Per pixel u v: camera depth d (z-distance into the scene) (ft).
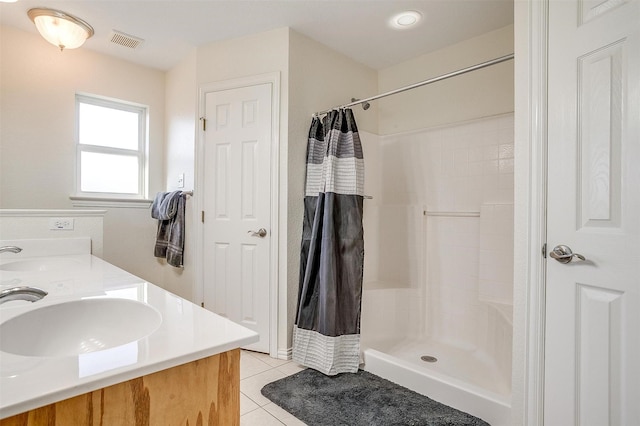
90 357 2.04
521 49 4.48
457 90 8.41
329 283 6.76
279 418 5.29
